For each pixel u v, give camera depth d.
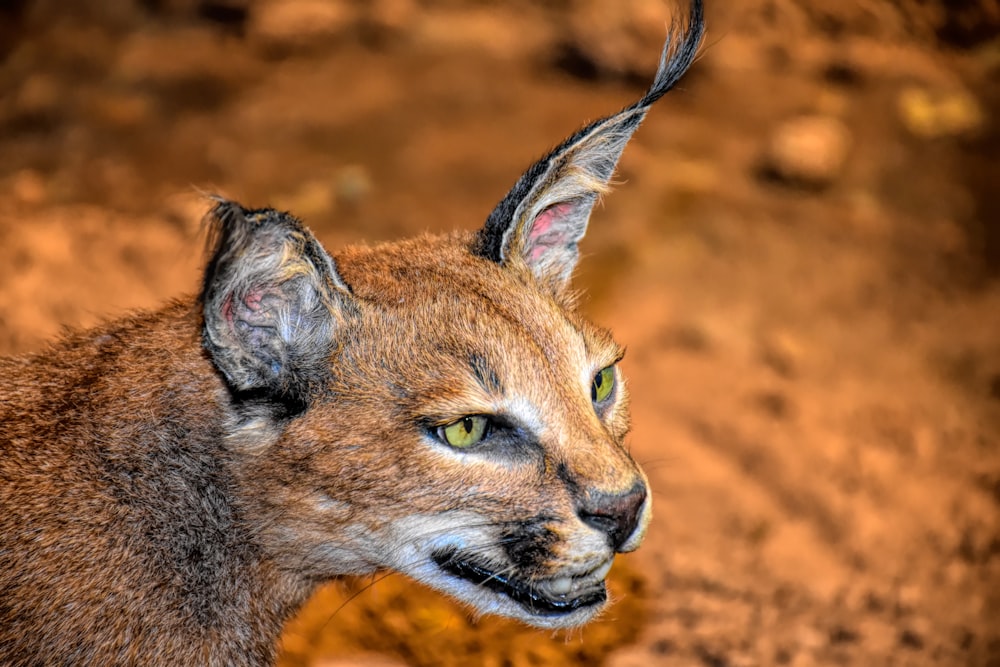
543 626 6.97
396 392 6.58
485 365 6.62
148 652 6.61
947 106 19.97
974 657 10.91
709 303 16.31
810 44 21.28
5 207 16.50
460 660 10.52
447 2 22.95
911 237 17.78
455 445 6.62
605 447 6.67
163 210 16.81
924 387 15.05
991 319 16.25
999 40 20.52
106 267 14.89
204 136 19.41
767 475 13.51
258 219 5.99
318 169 18.62
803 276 16.94
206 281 6.02
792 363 15.31
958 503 13.08
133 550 6.66
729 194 18.38
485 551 6.71
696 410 14.42
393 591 10.81
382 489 6.62
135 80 20.75
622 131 7.61
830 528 12.77
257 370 6.54
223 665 6.92
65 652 6.46
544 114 20.08
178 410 6.88
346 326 6.66
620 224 17.53
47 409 7.03
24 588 6.45
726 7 21.41
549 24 22.20
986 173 18.89
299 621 10.38
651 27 20.91
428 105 20.36
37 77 20.55
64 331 8.37
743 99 20.52
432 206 17.77
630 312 16.08
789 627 11.34
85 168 18.23
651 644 11.05
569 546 6.57
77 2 22.45
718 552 12.35
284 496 6.75
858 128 19.77
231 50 21.89
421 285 6.94
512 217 7.35
